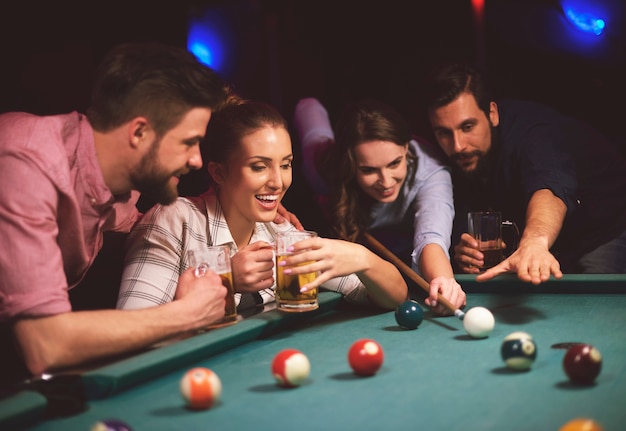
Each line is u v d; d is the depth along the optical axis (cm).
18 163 202
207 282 229
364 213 375
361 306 281
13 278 197
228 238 276
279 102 596
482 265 334
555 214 317
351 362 188
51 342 197
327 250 249
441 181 359
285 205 519
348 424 155
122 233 287
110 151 229
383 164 343
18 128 209
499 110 378
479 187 386
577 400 165
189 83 221
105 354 201
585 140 385
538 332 229
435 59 559
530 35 540
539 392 171
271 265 263
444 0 558
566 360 176
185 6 555
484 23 547
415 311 238
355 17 578
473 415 158
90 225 242
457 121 352
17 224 198
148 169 230
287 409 166
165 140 225
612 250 381
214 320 226
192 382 166
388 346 219
